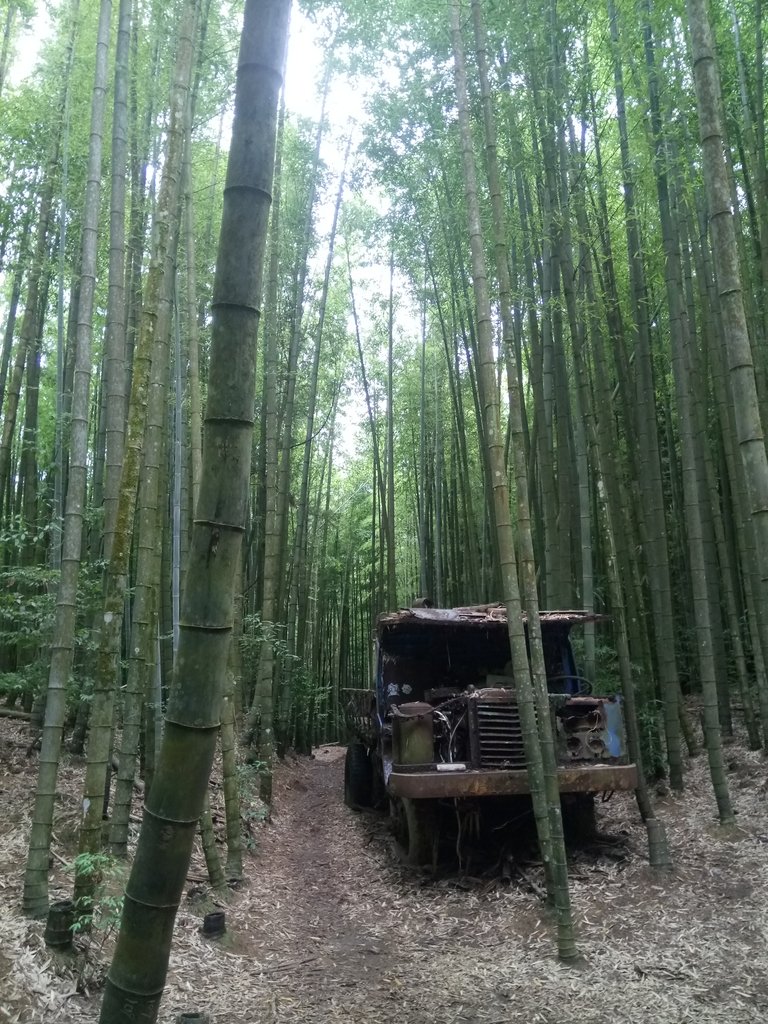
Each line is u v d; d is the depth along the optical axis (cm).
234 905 518
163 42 681
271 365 891
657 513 726
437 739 614
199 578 191
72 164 828
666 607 720
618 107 706
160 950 188
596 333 747
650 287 922
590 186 736
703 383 888
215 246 898
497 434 492
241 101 203
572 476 927
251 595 1212
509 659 712
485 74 531
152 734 618
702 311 796
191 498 684
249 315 197
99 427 786
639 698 769
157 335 469
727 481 970
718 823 607
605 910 482
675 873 525
